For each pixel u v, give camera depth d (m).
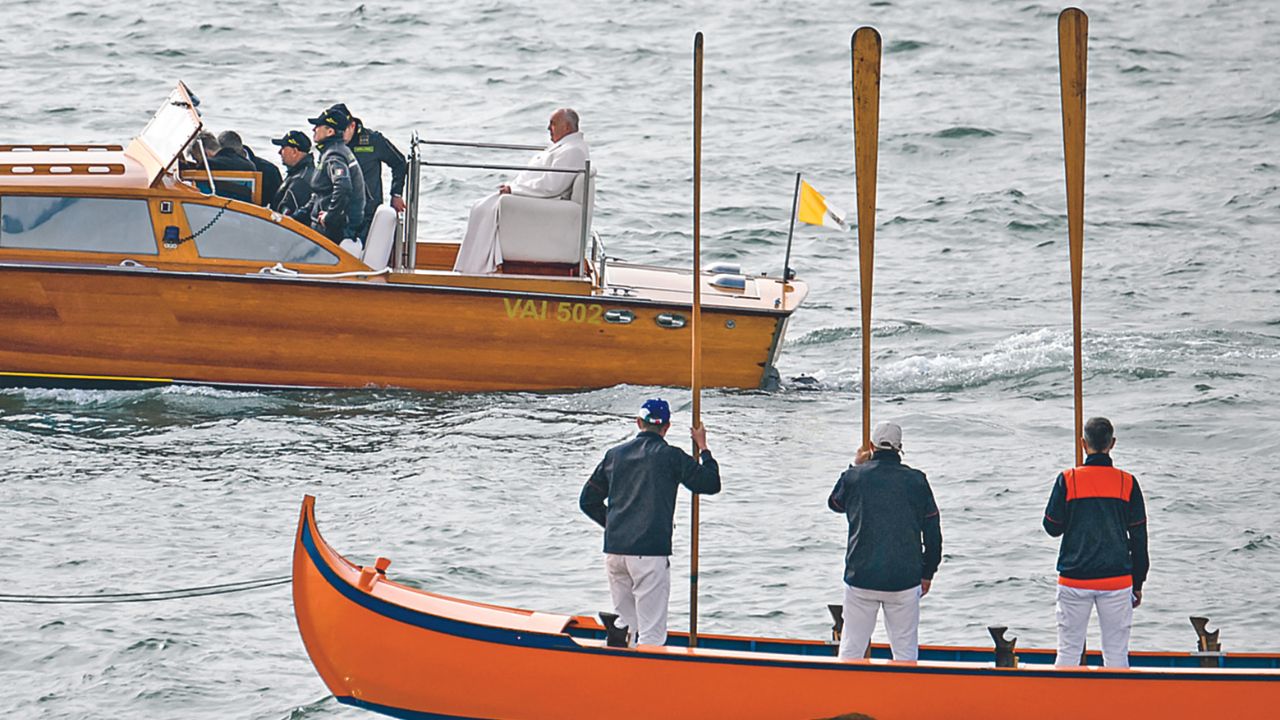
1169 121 117.12
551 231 58.31
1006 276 82.56
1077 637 32.41
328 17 138.88
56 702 35.16
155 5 138.88
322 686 36.25
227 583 41.44
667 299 59.62
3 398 56.50
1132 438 55.41
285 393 58.00
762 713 31.89
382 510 46.81
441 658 32.47
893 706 31.72
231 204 56.72
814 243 87.75
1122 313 75.12
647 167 101.69
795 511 47.28
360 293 57.06
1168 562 43.62
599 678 32.09
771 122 114.12
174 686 35.94
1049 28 143.12
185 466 50.44
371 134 60.62
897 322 73.06
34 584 40.94
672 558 43.47
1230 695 31.38
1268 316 74.19
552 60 129.00
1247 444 54.41
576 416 56.59
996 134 112.69
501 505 47.44
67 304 56.16
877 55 35.72
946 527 46.31
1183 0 153.38
